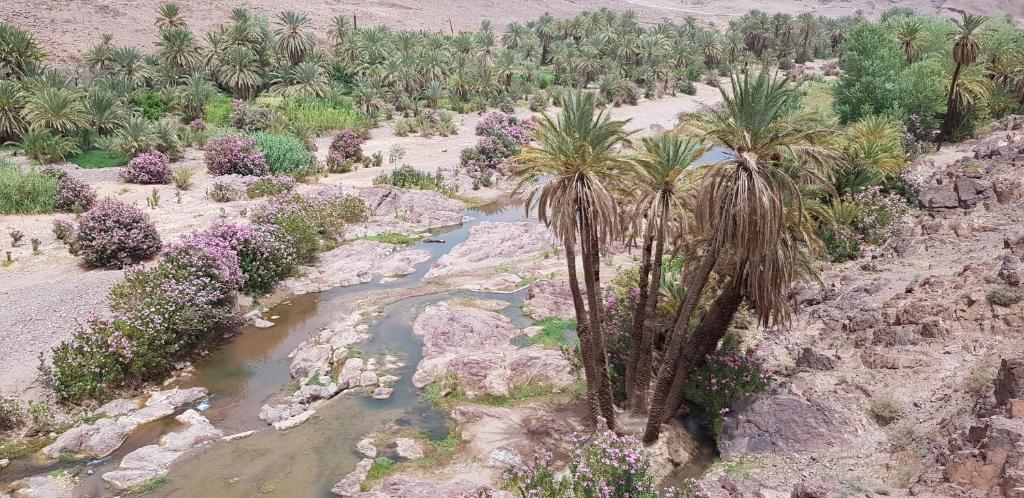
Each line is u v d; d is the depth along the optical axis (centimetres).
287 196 3006
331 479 1347
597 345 1385
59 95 4234
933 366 1387
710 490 1166
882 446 1222
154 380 1766
